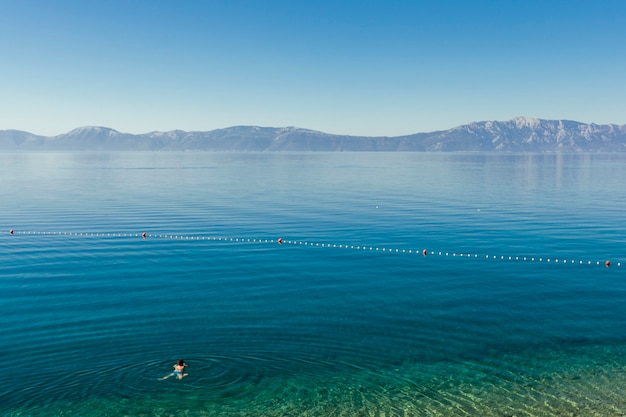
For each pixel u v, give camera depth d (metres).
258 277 40.03
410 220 65.12
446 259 45.88
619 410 22.17
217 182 122.62
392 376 24.88
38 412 21.33
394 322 31.08
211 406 22.00
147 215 68.75
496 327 30.56
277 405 22.23
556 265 43.84
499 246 50.41
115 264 43.44
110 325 29.97
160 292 36.06
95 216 67.62
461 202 81.62
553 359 26.72
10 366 24.92
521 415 21.84
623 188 104.38
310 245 51.09
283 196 91.38
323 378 24.55
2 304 33.28
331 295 35.78
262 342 28.02
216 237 54.66
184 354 26.39
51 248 49.19
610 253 47.69
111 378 23.94
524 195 91.50
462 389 23.84
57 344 27.34
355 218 66.81
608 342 28.67
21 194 93.06
